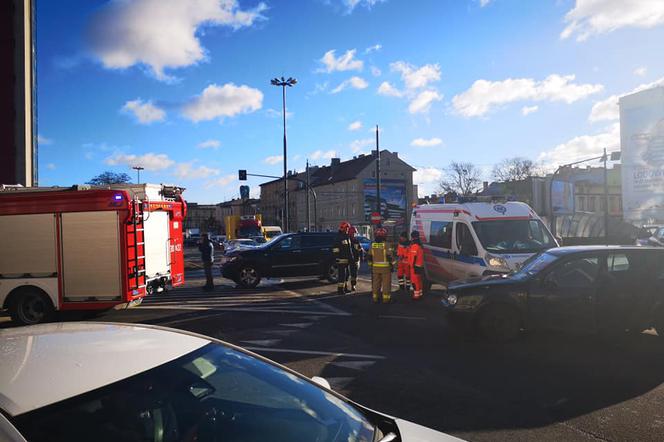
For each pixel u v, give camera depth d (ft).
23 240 32.12
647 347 23.36
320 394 7.88
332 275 52.80
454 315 24.98
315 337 26.22
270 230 154.40
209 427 6.32
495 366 20.22
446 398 16.47
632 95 85.56
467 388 17.47
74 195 31.76
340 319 31.50
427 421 14.48
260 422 6.73
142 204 33.19
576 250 24.99
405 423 7.59
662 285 24.00
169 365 6.88
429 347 23.70
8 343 7.04
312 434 6.75
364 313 33.73
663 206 82.69
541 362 20.80
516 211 37.27
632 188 86.22
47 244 31.99
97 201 31.60
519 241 35.29
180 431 6.07
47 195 31.96
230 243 122.52
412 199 247.50
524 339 25.12
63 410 5.46
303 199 284.61
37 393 5.58
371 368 20.16
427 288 43.45
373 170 238.68
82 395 5.75
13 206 32.14
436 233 41.34
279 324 30.01
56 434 5.19
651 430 13.65
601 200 204.44
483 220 36.17
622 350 22.81
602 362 20.71
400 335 26.50
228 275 49.47
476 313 24.35
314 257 51.78
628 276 24.00
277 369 8.21
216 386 7.03
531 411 15.17
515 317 24.41
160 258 36.50
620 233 94.27
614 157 107.76
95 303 31.68
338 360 21.48
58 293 31.81
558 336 25.68
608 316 23.53
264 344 24.71
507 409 15.37
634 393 16.75
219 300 41.60
